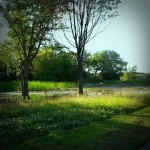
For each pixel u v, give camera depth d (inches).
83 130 623.2
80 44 1429.6
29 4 1370.6
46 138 549.0
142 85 3235.7
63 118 745.0
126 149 486.6
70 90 2395.4
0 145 507.5
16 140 536.4
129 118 781.3
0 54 1610.5
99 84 3828.7
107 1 1406.3
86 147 493.0
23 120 695.1
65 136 566.9
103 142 526.0
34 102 1045.8
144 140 542.0
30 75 3545.8
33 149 480.7
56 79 3779.5
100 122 717.9
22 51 1529.3
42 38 1424.7
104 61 6274.6
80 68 1450.5
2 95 1670.8
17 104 965.2
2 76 2910.9
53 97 1301.7
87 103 1012.5
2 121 692.7
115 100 1098.1
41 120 701.9
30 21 1397.6
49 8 1357.0
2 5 1401.3
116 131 614.9
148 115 838.5
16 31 1435.8
